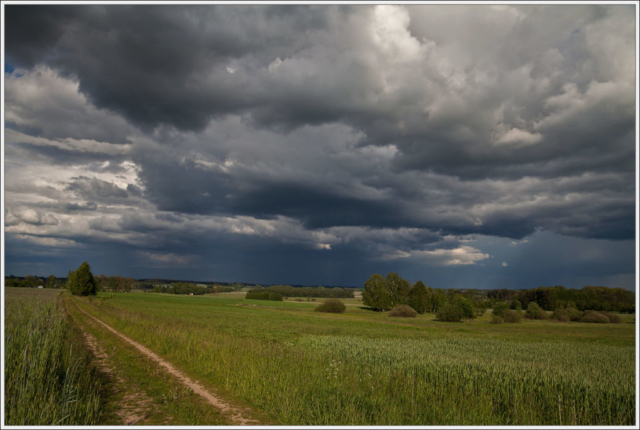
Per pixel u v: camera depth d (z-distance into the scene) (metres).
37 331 13.50
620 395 11.88
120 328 26.61
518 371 14.96
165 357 16.73
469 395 11.53
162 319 35.31
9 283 138.62
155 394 11.05
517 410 10.27
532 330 52.25
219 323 41.56
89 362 14.62
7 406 7.96
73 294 93.62
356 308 110.69
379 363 16.30
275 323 47.72
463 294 121.56
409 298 100.75
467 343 31.06
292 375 12.84
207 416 9.22
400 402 10.75
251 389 11.18
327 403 10.15
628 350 28.78
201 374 13.70
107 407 9.61
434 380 13.53
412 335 39.53
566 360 22.31
